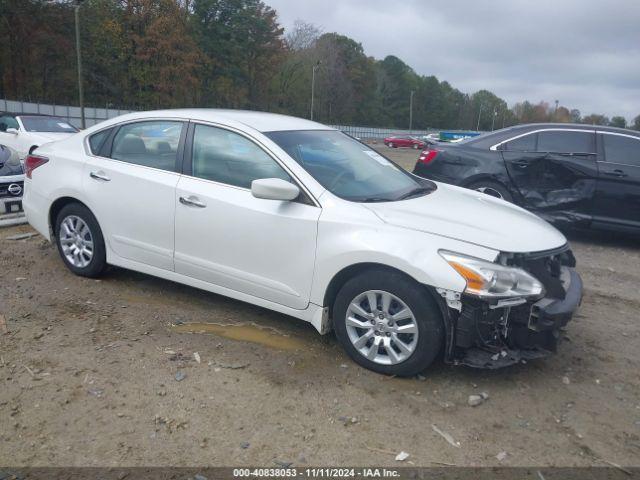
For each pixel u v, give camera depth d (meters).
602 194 7.11
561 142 7.44
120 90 53.22
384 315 3.58
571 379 3.73
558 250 3.74
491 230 3.62
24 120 13.59
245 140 4.17
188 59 54.16
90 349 3.86
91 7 50.03
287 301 3.94
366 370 3.71
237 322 4.39
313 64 79.94
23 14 43.72
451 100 128.88
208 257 4.24
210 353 3.87
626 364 3.98
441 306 3.37
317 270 3.73
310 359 3.83
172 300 4.78
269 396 3.37
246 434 3.01
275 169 4.00
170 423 3.08
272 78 71.56
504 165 7.60
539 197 7.45
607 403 3.46
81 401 3.25
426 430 3.10
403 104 108.12
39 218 5.31
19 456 2.78
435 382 3.60
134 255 4.69
